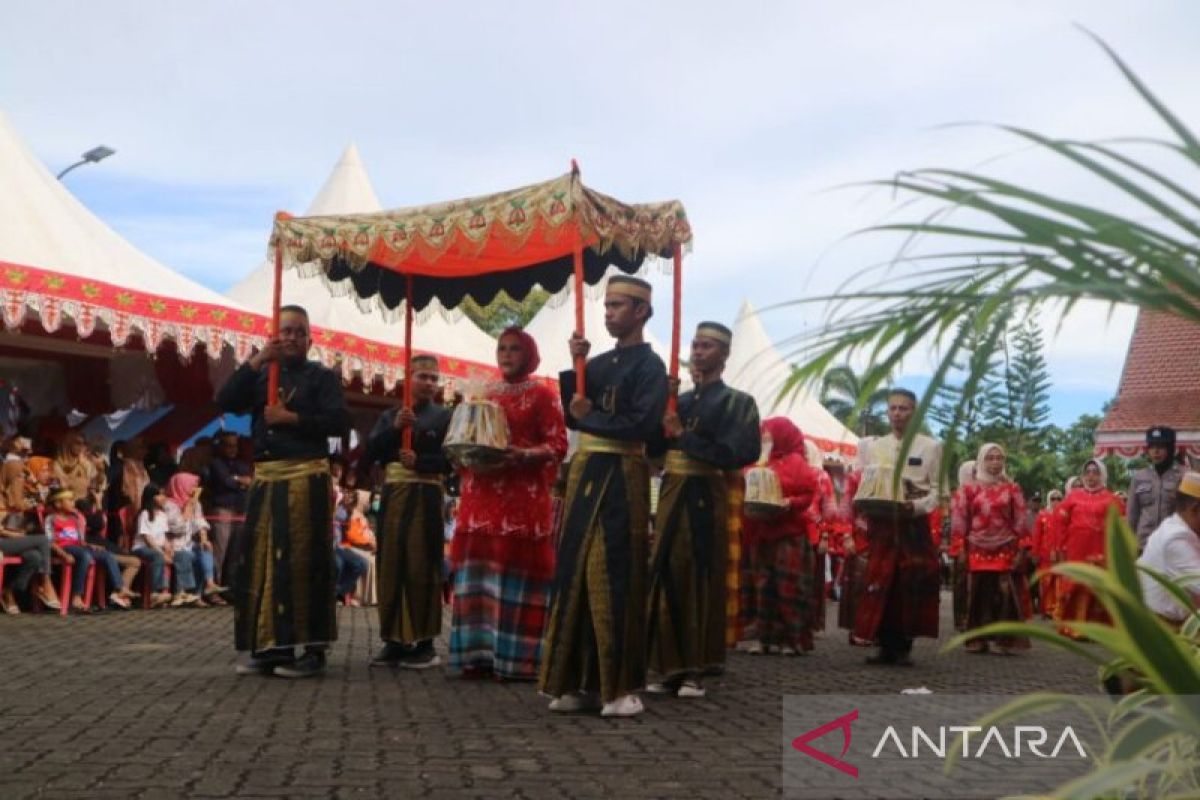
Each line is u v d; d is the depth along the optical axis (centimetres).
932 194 144
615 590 609
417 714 611
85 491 1363
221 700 648
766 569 1031
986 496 1149
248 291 1855
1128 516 1119
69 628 1087
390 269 880
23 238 1262
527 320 2359
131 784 438
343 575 1525
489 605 758
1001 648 1136
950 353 152
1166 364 2005
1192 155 131
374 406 2183
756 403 693
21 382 1705
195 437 1861
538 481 759
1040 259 142
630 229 694
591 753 513
